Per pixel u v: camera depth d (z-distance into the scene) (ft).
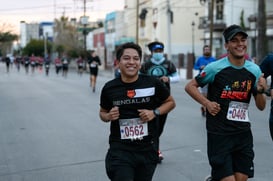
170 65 25.44
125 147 14.55
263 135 32.81
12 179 22.80
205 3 154.92
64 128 37.60
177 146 29.45
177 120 41.16
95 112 48.21
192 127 36.99
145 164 14.64
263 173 22.90
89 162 25.77
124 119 14.60
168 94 15.03
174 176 22.57
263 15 78.95
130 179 14.07
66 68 141.90
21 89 83.51
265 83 15.51
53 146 30.30
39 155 27.76
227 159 15.33
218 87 15.55
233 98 15.48
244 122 15.58
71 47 285.84
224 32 15.75
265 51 79.36
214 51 143.54
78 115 45.75
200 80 15.76
